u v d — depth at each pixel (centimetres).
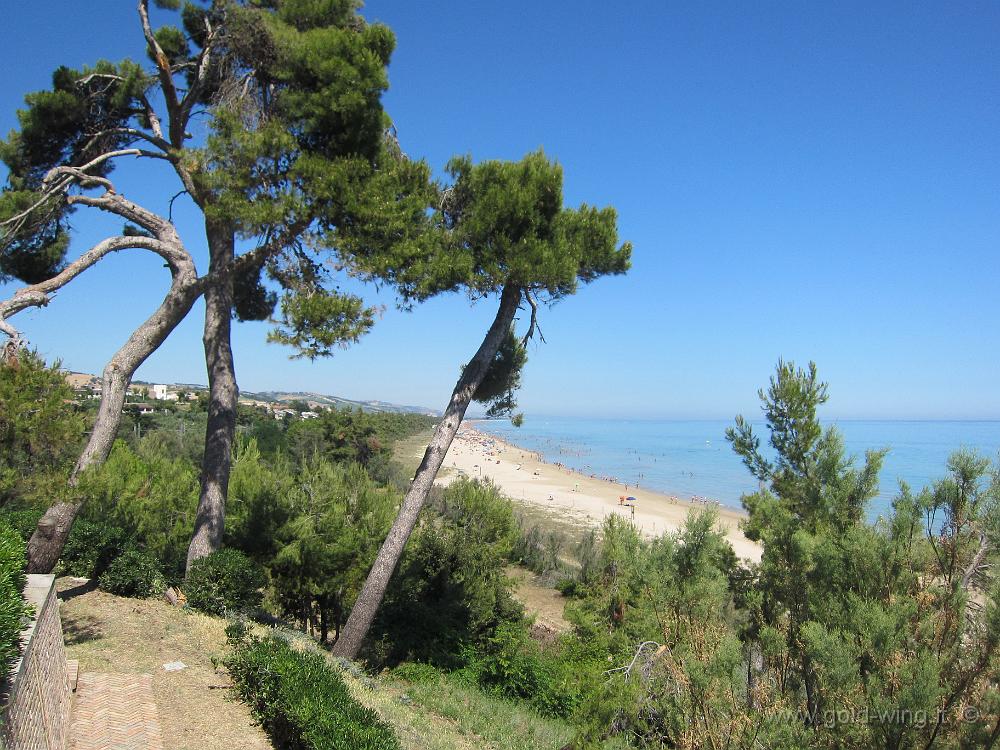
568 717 1098
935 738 474
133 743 555
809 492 743
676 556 660
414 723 847
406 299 1142
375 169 1130
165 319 1080
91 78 1169
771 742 480
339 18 1195
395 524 1127
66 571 1100
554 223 1191
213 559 1066
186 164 1008
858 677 504
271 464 1814
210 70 1178
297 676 675
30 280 1202
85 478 757
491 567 1630
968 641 504
